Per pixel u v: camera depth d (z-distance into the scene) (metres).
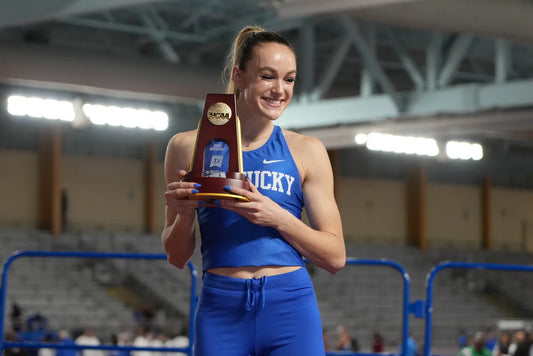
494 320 35.66
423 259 41.53
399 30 25.72
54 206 34.19
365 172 43.44
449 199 45.94
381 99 19.48
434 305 35.56
